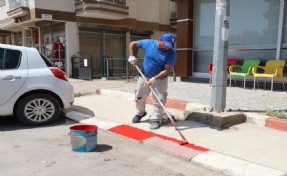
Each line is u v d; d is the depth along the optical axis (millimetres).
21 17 16766
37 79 5891
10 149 4633
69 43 15992
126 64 16141
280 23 8648
